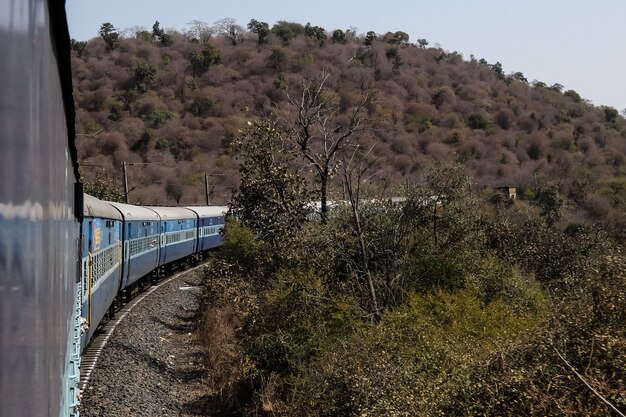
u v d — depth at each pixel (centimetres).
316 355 1395
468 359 999
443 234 1814
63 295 424
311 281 1584
